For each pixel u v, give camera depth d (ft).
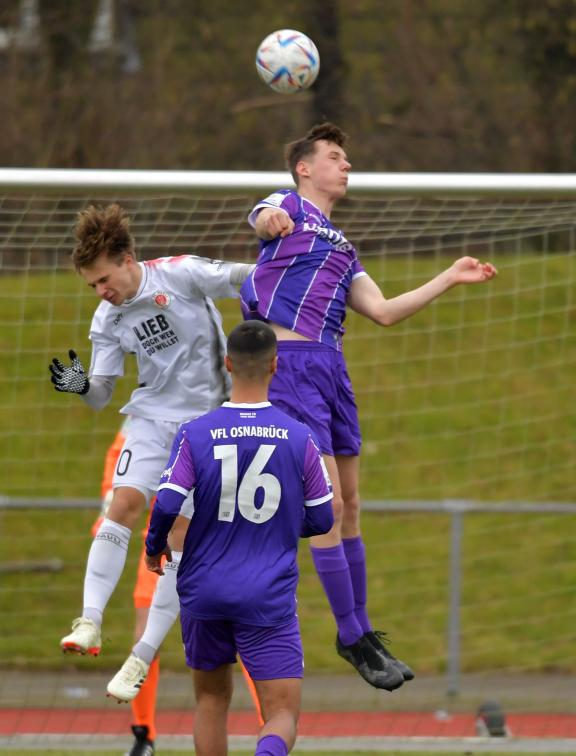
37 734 87.86
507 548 119.96
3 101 181.57
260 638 56.29
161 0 192.65
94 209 62.34
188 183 71.92
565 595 114.42
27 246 86.89
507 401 136.87
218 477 55.16
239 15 194.80
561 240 143.13
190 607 56.65
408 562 117.39
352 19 195.72
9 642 106.93
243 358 55.72
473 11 194.59
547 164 194.49
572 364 140.56
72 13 187.11
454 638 95.30
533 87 193.77
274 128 193.47
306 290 60.54
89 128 184.34
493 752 82.38
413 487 126.31
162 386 64.03
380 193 72.84
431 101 194.90
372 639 64.49
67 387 62.28
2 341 139.13
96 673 104.63
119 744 83.35
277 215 59.62
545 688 100.83
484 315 145.38
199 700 61.52
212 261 63.72
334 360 61.26
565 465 130.21
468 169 195.00
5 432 129.80
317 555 62.44
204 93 191.72
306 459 55.72
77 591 113.70
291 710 56.49
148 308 62.80
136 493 62.90
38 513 122.93
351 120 194.49
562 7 189.98
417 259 143.84
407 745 83.35
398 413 135.33
